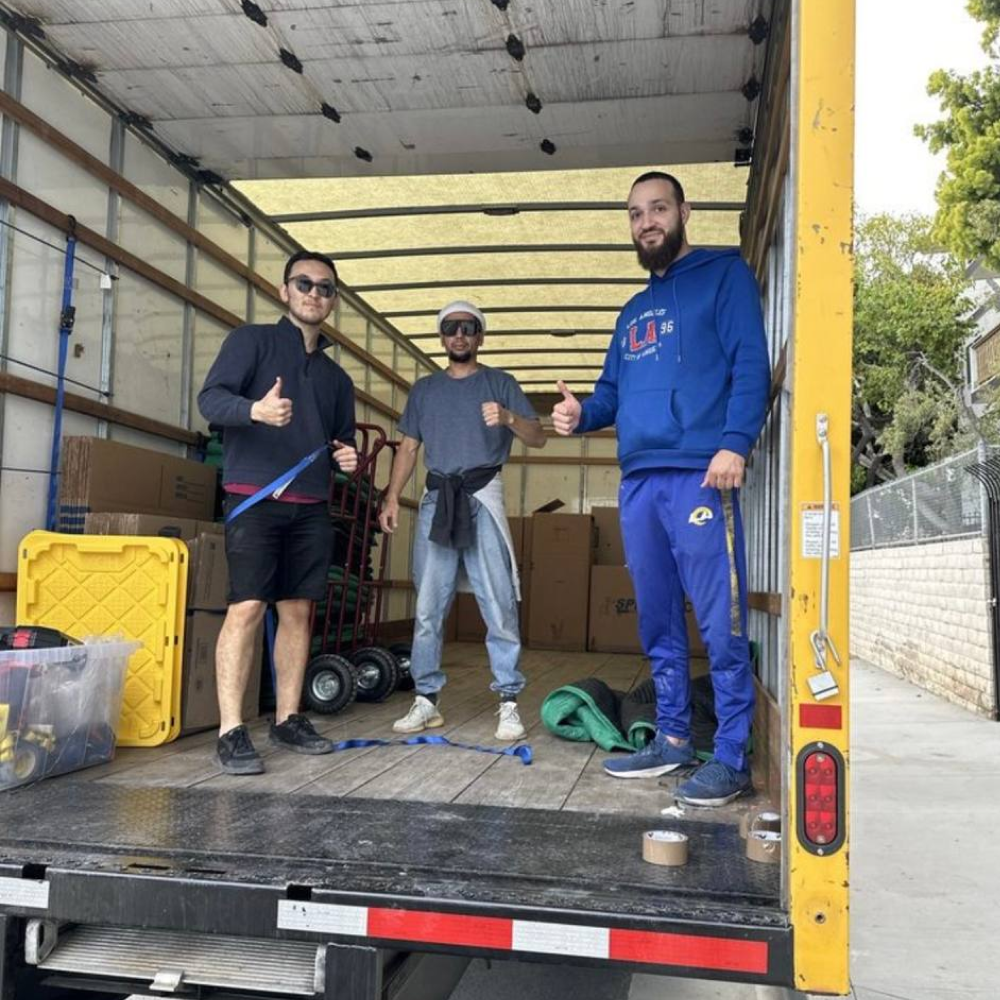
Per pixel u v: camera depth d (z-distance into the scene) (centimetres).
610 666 618
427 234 536
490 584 353
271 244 534
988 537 781
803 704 163
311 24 327
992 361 1658
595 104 376
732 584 256
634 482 275
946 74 1212
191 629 340
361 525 504
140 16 323
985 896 375
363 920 170
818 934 159
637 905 165
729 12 312
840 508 163
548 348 723
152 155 417
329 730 361
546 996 273
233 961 179
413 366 775
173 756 303
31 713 258
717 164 441
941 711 828
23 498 339
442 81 362
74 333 363
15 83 331
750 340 257
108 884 178
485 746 324
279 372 318
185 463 416
